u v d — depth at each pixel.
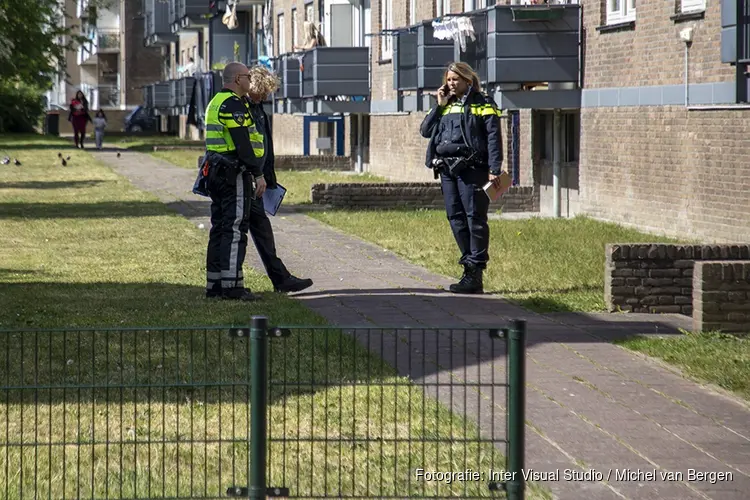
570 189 31.88
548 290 18.52
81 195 38.28
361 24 50.41
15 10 51.84
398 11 43.38
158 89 95.19
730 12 22.52
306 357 12.76
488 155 17.94
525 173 33.72
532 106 30.52
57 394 11.30
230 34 75.12
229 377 11.96
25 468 9.14
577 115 31.31
